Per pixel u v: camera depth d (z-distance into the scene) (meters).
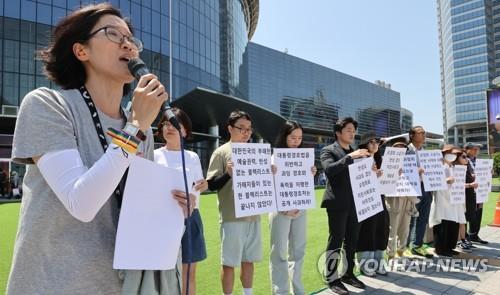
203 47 32.06
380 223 4.91
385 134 85.69
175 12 29.22
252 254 3.72
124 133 1.13
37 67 23.19
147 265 1.23
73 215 1.08
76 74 1.36
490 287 4.43
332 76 73.69
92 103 1.30
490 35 86.94
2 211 11.55
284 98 63.84
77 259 1.15
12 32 22.55
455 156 6.06
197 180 3.40
